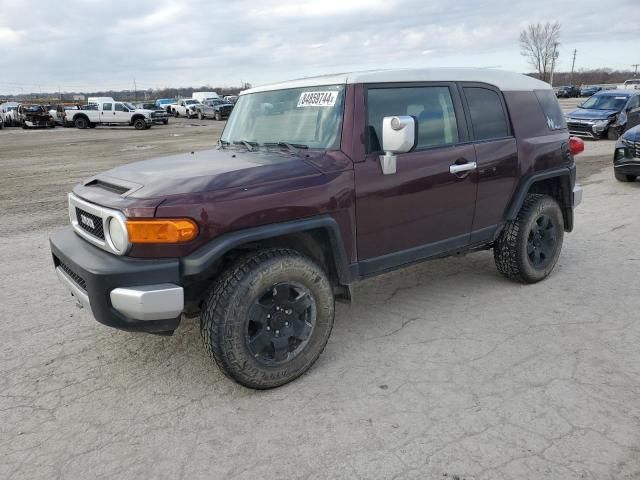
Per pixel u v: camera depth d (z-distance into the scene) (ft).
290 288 10.40
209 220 9.35
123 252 9.33
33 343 12.89
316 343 10.85
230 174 10.09
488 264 17.87
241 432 9.25
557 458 8.27
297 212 10.26
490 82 14.25
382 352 11.93
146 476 8.25
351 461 8.41
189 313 10.78
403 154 11.95
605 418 9.23
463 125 13.33
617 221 22.99
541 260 15.69
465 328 13.00
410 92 12.37
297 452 8.68
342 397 10.19
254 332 10.17
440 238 13.17
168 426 9.50
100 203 9.91
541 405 9.68
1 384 11.05
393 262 12.36
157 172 10.74
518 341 12.21
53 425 9.62
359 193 11.20
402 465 8.27
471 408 9.67
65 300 15.67
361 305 14.70
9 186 38.75
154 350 12.40
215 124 122.01
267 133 12.96
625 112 56.03
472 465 8.20
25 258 20.16
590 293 14.92
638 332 12.46
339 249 10.98
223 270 10.32
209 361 11.83
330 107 11.63
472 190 13.39
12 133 107.04
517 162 14.43
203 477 8.20
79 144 74.69
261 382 10.25
